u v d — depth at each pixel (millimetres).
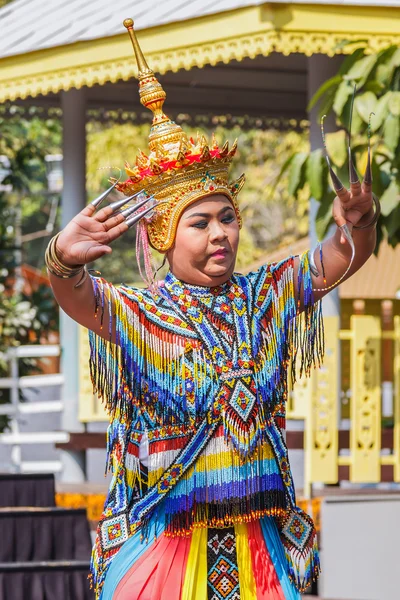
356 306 10906
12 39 10758
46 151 15203
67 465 10875
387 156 7605
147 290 3971
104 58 9586
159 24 9039
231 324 3934
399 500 8344
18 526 7633
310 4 8289
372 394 8984
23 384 13453
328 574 8102
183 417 3854
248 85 13289
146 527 3943
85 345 10797
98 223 3590
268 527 4039
